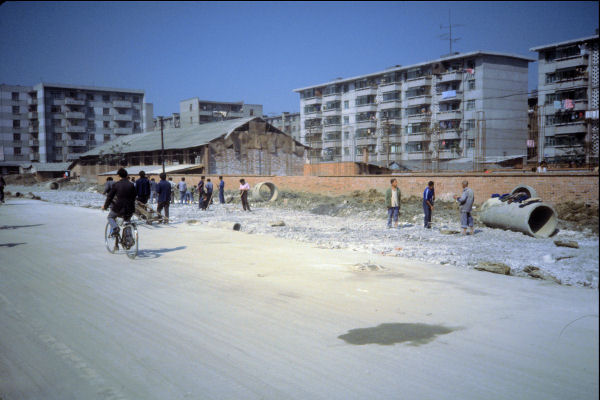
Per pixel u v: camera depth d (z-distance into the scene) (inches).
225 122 2389.3
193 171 2000.5
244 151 2128.4
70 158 3939.5
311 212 938.1
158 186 708.0
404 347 182.5
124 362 170.1
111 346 185.9
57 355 176.6
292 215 877.8
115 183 398.6
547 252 396.2
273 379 155.3
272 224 663.8
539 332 181.2
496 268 331.0
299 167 2276.1
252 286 288.7
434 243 499.5
